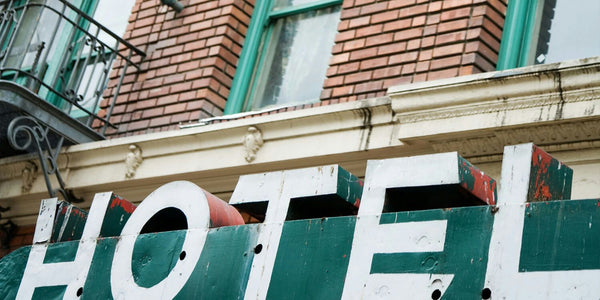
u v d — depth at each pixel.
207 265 5.30
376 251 4.73
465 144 6.45
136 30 9.61
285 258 5.05
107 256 5.78
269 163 7.36
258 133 7.42
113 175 8.29
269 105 8.63
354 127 6.95
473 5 7.36
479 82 6.23
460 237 4.48
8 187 8.98
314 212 5.46
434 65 7.27
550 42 7.21
